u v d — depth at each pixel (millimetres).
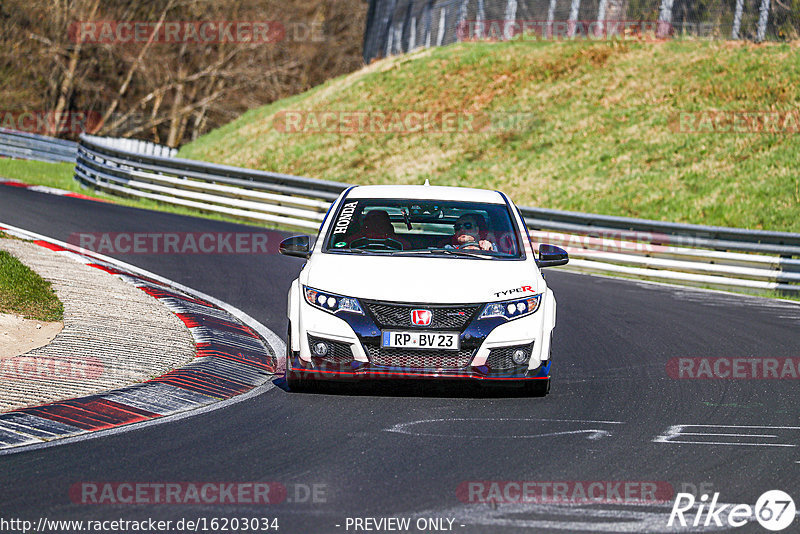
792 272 58375
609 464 21719
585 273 64688
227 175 80688
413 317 26453
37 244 53312
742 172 93312
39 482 19016
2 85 189750
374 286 26938
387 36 185125
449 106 130750
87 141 94688
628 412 27328
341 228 30594
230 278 50469
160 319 37438
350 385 29328
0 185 86562
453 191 33031
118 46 191750
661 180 96188
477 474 20578
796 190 87188
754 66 112750
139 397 26609
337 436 23438
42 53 187125
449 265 28359
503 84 130625
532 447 22969
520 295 27406
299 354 27109
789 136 97875
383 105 137750
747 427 26094
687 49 123062
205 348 33562
